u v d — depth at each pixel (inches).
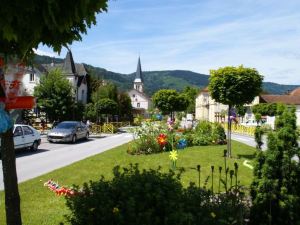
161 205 168.9
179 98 2348.7
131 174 200.2
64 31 125.0
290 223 192.5
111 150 850.1
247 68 644.7
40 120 1663.4
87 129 1270.9
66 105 1638.8
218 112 3149.6
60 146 1012.5
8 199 137.8
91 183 195.6
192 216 160.7
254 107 2603.3
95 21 127.7
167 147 823.7
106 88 2605.8
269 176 196.4
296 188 195.9
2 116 123.3
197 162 611.5
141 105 4566.9
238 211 190.1
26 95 133.4
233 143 1039.6
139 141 816.9
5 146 136.3
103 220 165.5
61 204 317.1
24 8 104.8
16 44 125.3
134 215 161.8
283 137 197.3
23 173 547.8
